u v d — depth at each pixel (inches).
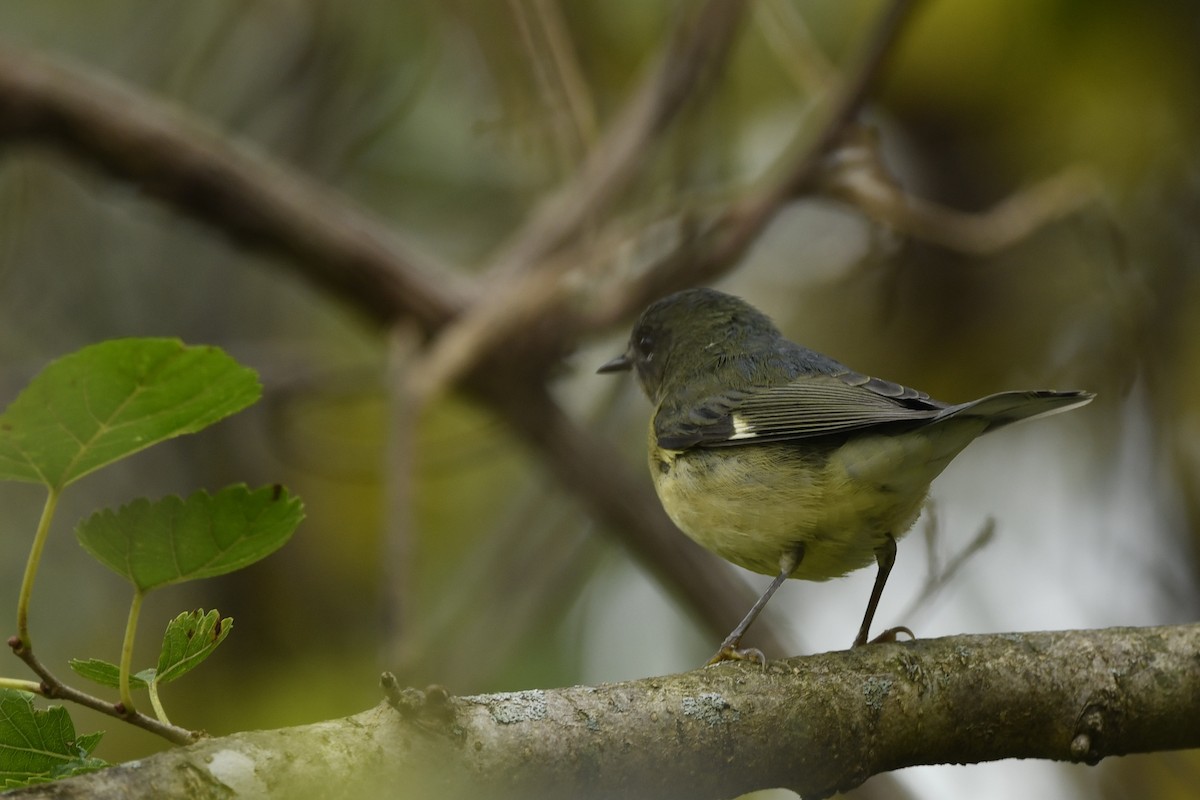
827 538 301.7
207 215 435.5
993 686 225.3
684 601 442.0
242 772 165.0
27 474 162.4
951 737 224.4
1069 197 410.9
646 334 407.8
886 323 431.2
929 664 225.9
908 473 289.9
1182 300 464.1
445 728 183.6
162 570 171.6
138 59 508.7
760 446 307.3
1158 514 449.1
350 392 478.6
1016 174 478.9
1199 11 439.8
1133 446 456.1
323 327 553.0
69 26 513.3
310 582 488.1
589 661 475.2
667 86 413.1
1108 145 464.8
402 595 363.6
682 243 409.4
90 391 156.6
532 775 189.2
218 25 507.5
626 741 199.5
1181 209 467.8
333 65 491.8
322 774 170.7
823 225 538.9
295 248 436.8
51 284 507.2
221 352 157.2
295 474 502.6
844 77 391.5
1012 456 491.8
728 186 430.3
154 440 165.8
